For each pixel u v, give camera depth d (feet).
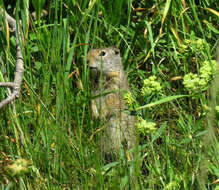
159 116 21.11
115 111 20.47
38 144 17.65
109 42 24.25
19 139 18.22
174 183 14.48
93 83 24.34
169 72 22.13
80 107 20.17
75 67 22.09
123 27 23.80
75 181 16.75
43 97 19.31
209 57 18.81
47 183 16.71
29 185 16.70
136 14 25.03
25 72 20.30
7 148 18.53
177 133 19.16
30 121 19.72
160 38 23.89
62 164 17.48
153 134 16.88
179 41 21.97
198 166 15.49
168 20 22.48
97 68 23.44
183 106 20.07
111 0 23.54
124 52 25.02
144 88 16.05
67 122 18.47
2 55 20.56
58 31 20.11
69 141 18.01
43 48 20.31
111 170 16.83
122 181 15.43
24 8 20.06
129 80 24.14
